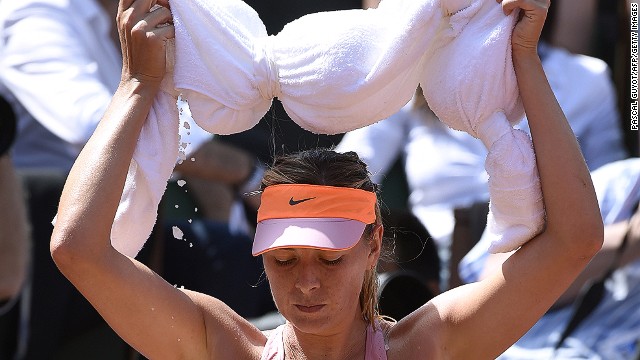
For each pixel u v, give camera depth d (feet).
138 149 35.40
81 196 34.68
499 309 36.35
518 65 35.17
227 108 35.53
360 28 35.04
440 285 55.06
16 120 51.16
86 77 56.70
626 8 66.28
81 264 34.58
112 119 35.37
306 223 35.29
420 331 37.55
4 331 51.62
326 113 35.40
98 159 34.86
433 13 34.65
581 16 67.00
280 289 35.45
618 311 53.01
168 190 61.16
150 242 50.44
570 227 34.73
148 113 35.68
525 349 53.78
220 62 35.29
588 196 34.81
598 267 53.31
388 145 63.52
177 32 35.32
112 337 51.85
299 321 35.29
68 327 52.13
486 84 34.86
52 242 34.68
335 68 34.78
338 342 37.06
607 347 52.60
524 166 34.76
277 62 35.50
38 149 57.11
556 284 35.60
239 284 57.16
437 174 62.44
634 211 54.39
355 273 35.88
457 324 37.04
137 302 35.78
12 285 51.29
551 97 35.22
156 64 35.24
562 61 64.90
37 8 56.85
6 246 51.21
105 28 58.95
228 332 37.78
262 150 69.62
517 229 35.42
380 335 37.60
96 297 35.40
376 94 35.12
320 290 35.17
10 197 51.42
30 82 56.13
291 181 36.19
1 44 56.75
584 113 64.49
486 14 35.17
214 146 61.21
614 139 64.75
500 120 35.12
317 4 80.07
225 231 57.77
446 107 35.50
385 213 50.72
